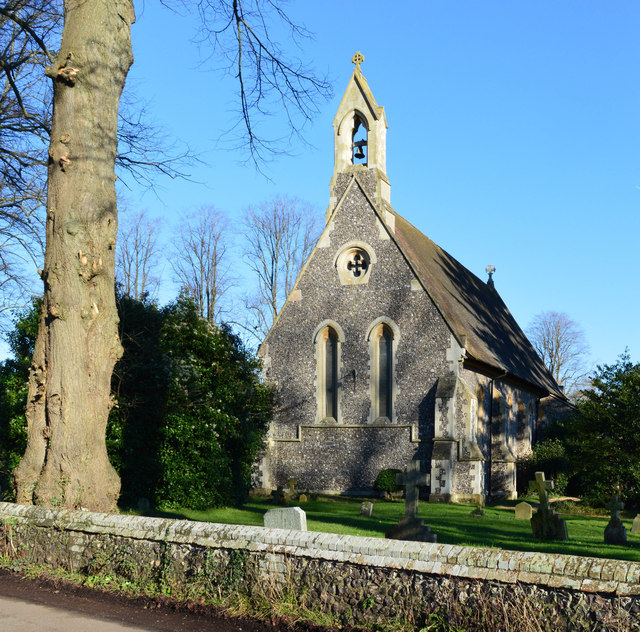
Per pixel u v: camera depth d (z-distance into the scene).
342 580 7.55
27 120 17.09
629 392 25.05
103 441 11.86
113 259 12.19
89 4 11.97
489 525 18.03
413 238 33.19
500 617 6.59
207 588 8.35
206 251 49.31
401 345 27.77
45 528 10.05
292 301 29.64
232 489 21.30
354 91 30.09
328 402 28.86
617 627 6.05
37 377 11.91
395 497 26.72
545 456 32.75
